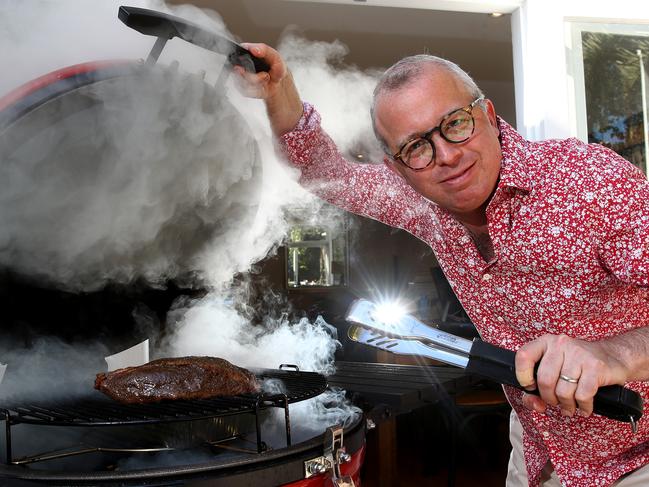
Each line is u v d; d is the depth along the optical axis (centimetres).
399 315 111
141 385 135
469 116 117
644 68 254
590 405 92
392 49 495
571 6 246
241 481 113
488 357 101
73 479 107
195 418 118
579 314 128
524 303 132
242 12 411
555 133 244
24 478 108
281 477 117
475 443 403
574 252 119
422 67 121
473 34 471
